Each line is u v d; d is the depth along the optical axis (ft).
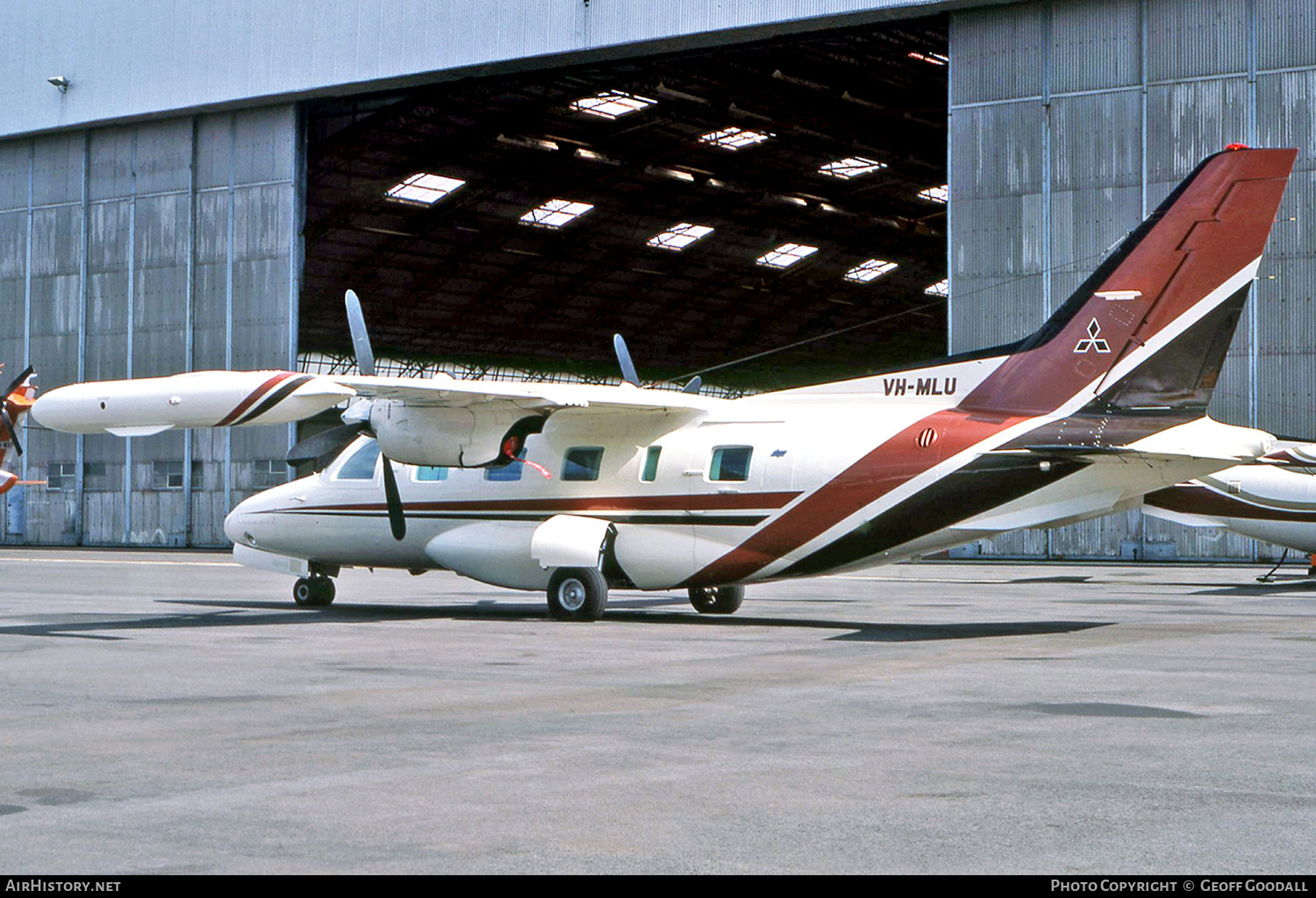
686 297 294.46
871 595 93.45
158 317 193.77
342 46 174.29
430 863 21.62
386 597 90.27
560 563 69.31
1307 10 135.23
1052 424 62.95
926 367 66.39
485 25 163.73
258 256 186.19
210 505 189.67
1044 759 30.17
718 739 32.73
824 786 27.32
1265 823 24.16
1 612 75.10
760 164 231.50
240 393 68.23
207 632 62.44
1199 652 52.37
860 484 65.26
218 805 25.68
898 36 169.48
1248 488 102.58
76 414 71.46
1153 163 142.00
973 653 52.37
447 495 75.20
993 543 154.61
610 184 232.53
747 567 68.28
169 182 193.36
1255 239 60.80
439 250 250.78
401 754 30.86
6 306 206.49
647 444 70.85
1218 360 61.52
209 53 185.47
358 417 71.36
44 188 203.82
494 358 315.78
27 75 201.36
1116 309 62.64
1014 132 148.46
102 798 26.30
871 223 262.26
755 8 148.87
